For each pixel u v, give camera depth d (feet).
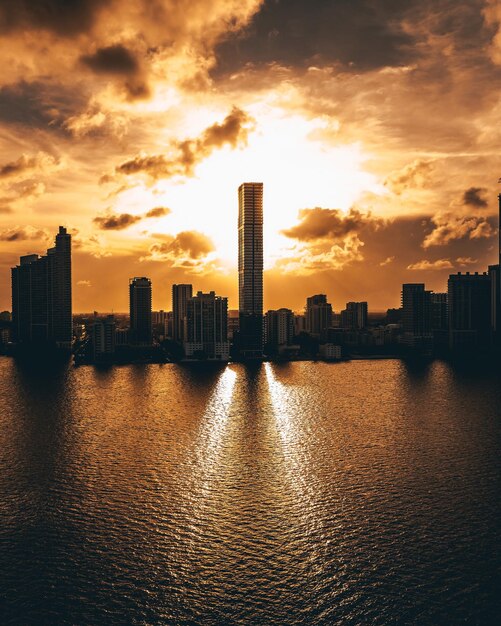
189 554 522.06
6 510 624.18
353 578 481.46
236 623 426.10
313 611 438.40
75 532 567.18
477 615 432.25
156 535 561.02
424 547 533.14
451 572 489.67
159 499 653.30
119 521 593.83
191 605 446.19
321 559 511.81
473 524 581.94
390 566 499.92
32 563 508.12
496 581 475.31
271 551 527.40
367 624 424.05
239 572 491.72
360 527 575.79
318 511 615.98
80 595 459.73
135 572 492.95
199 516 603.67
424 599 451.94
